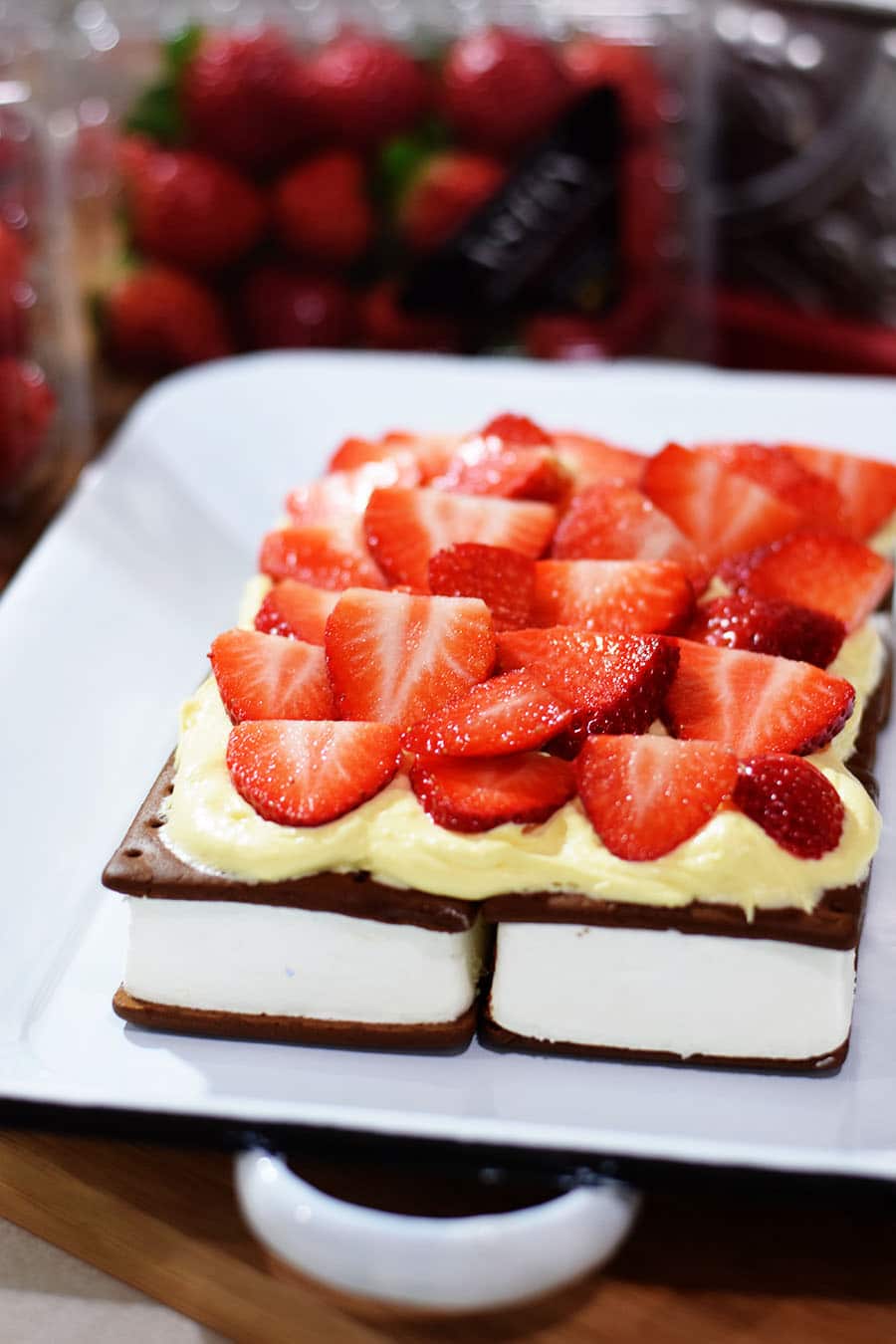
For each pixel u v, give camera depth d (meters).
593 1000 0.57
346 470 0.69
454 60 0.81
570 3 0.83
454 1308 0.53
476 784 0.57
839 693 0.59
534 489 0.67
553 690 0.59
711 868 0.56
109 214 0.83
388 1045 0.58
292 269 0.83
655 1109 0.57
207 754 0.59
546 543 0.65
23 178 0.75
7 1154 0.56
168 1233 0.55
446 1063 0.58
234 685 0.59
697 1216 0.55
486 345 0.84
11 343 0.74
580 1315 0.54
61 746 0.66
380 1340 0.54
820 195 0.88
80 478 0.79
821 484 0.68
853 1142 0.56
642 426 0.78
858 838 0.57
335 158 0.81
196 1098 0.56
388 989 0.57
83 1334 0.55
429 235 0.82
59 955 0.60
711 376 0.80
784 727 0.58
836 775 0.58
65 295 0.78
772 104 0.87
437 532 0.64
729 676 0.59
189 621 0.71
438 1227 0.53
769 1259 0.55
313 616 0.62
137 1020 0.58
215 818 0.57
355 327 0.84
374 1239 0.53
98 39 0.82
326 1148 0.55
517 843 0.56
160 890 0.57
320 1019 0.58
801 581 0.64
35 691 0.67
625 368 0.81
